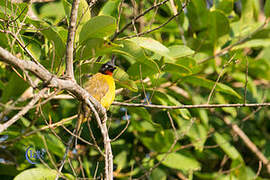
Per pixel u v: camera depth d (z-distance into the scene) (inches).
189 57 446.0
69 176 357.1
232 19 513.7
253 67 511.2
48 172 337.4
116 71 395.5
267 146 547.2
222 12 449.4
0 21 377.1
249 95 533.3
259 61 509.0
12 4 358.3
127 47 344.2
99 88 380.2
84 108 325.7
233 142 520.1
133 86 389.1
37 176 333.1
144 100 434.0
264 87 553.0
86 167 406.0
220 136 503.5
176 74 456.8
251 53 567.8
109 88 384.5
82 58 335.0
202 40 481.7
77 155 356.5
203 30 506.0
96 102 330.3
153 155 480.4
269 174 543.8
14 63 248.4
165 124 492.7
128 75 400.5
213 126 521.0
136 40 355.6
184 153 474.9
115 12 434.6
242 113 535.8
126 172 462.3
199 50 494.3
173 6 465.1
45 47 410.9
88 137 436.8
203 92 514.0
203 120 479.8
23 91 327.3
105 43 340.8
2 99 321.7
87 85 385.1
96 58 399.9
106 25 317.4
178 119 473.4
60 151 344.2
